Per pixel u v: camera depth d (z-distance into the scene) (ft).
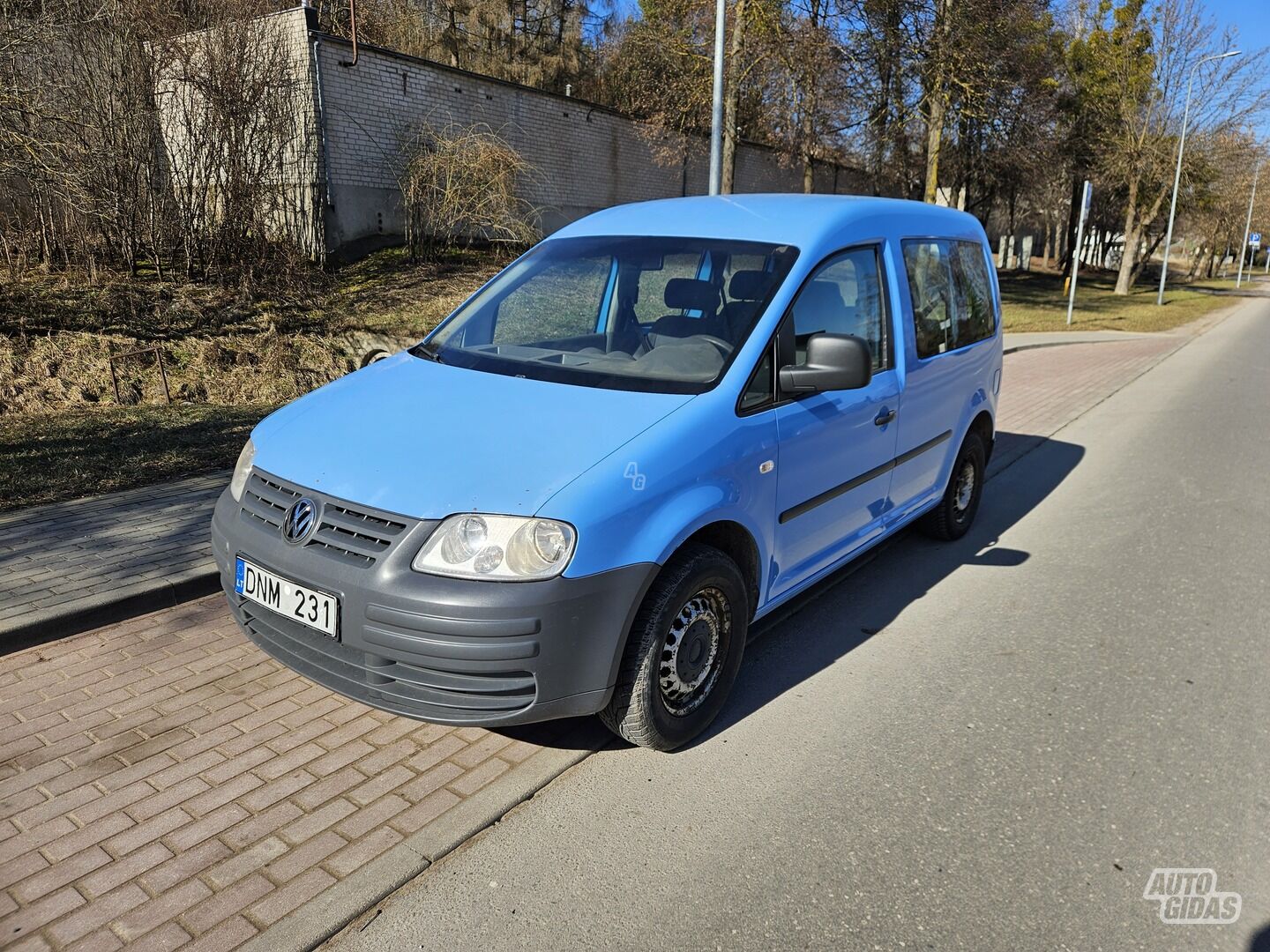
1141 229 116.47
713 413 10.28
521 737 10.82
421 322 38.86
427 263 49.11
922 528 18.76
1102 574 17.03
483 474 8.97
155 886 8.11
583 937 7.72
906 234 15.14
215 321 34.60
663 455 9.53
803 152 73.20
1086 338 60.75
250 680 11.84
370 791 9.62
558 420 9.84
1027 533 19.56
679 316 11.88
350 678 9.20
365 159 50.19
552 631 8.62
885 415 13.74
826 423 12.07
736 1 56.49
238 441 22.04
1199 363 49.11
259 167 40.75
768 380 11.25
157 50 37.60
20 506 16.97
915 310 14.96
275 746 10.39
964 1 62.54
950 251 16.89
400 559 8.63
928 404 15.42
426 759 10.27
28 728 10.55
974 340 17.60
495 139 52.80
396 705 9.03
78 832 8.79
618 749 10.68
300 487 9.57
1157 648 13.82
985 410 18.29
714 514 9.96
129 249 37.70
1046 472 24.98
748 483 10.55
